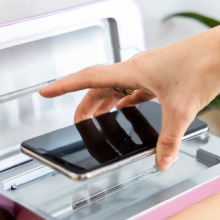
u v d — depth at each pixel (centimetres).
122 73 37
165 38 87
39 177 48
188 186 44
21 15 59
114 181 47
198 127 42
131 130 43
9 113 50
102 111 49
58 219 40
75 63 54
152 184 46
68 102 55
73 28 50
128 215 39
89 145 40
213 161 50
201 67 35
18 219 43
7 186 46
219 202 45
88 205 42
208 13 92
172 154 36
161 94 37
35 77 51
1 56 47
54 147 40
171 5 84
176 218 43
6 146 50
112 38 56
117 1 53
